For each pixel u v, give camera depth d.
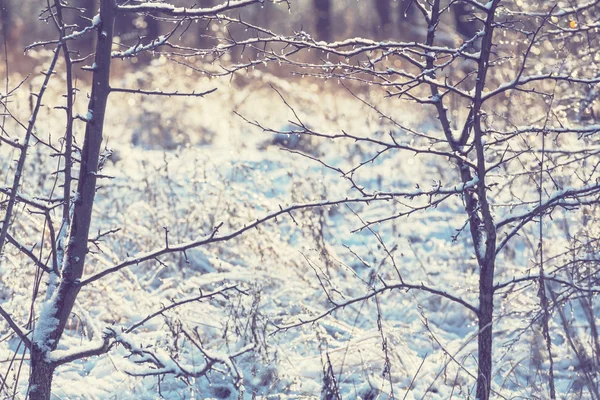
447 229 8.05
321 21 23.16
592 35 5.80
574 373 4.84
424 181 8.75
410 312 6.02
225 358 3.80
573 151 4.43
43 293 5.39
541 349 5.16
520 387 4.69
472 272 6.41
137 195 7.44
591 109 5.54
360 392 4.73
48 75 3.29
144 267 6.56
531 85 6.89
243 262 6.66
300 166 8.18
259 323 5.09
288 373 4.88
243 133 11.34
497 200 6.18
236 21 3.80
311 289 6.04
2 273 5.70
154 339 4.98
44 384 3.52
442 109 4.16
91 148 3.55
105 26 3.50
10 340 5.20
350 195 8.62
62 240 3.76
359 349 5.09
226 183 6.92
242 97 12.45
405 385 4.96
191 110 11.95
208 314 5.50
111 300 5.62
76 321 5.64
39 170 6.58
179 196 7.83
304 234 6.59
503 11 4.81
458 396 4.75
